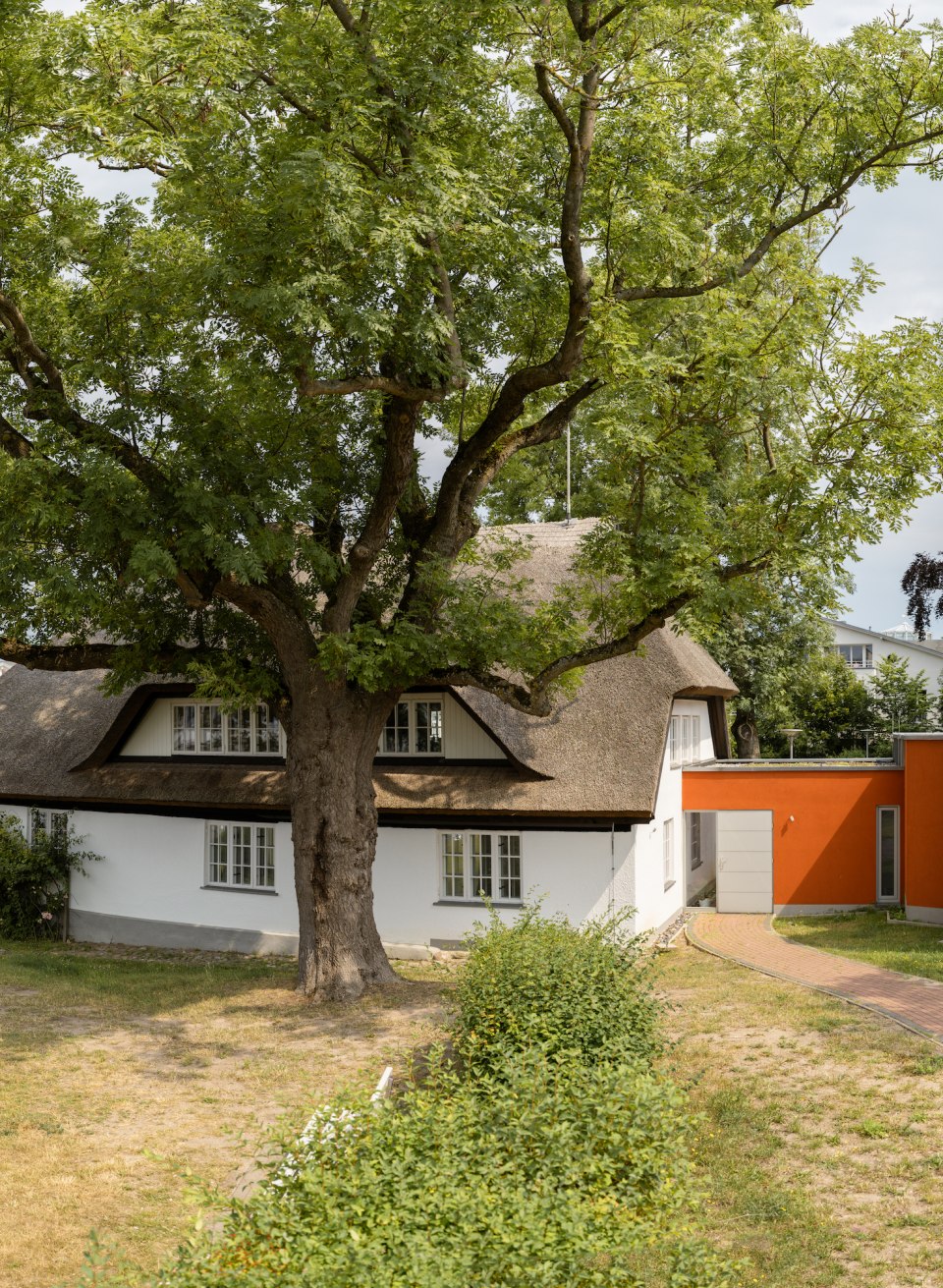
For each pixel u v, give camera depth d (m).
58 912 28.36
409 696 24.05
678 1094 8.71
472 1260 5.70
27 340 17.31
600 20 15.66
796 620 37.22
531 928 14.18
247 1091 13.97
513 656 18.20
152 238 16.94
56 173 17.03
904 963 19.56
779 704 38.53
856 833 26.86
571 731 22.83
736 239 20.17
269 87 15.66
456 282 18.22
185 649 20.25
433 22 15.40
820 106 18.53
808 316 18.53
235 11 14.94
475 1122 7.61
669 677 23.19
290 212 14.67
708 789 27.61
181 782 26.02
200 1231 5.98
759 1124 11.81
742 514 17.78
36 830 28.59
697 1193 7.79
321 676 19.06
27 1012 18.27
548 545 27.00
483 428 19.05
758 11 17.08
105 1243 9.63
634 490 18.36
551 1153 7.24
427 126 15.80
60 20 14.89
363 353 16.27
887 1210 9.87
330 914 18.98
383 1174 6.61
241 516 16.56
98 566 16.98
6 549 15.65
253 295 14.23
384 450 19.22
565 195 16.25
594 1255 6.22
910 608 34.06
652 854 24.06
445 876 23.64
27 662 19.58
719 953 21.83
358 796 19.33
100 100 15.51
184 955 25.56
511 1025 11.17
